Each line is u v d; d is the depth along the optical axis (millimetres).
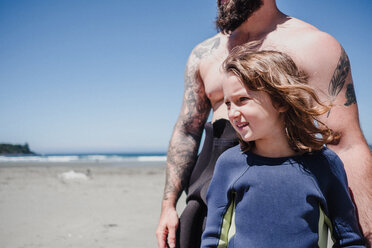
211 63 1576
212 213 1112
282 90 982
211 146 1407
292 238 944
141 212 5695
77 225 4812
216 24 1527
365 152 1152
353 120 1193
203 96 1680
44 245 3861
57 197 7523
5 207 6285
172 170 1622
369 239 1073
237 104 1039
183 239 1337
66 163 29922
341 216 987
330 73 1217
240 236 1007
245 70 1002
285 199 976
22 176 13492
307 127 1013
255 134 1018
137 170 17109
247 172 1053
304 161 1015
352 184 1130
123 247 3729
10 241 4035
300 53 1247
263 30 1441
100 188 9141
